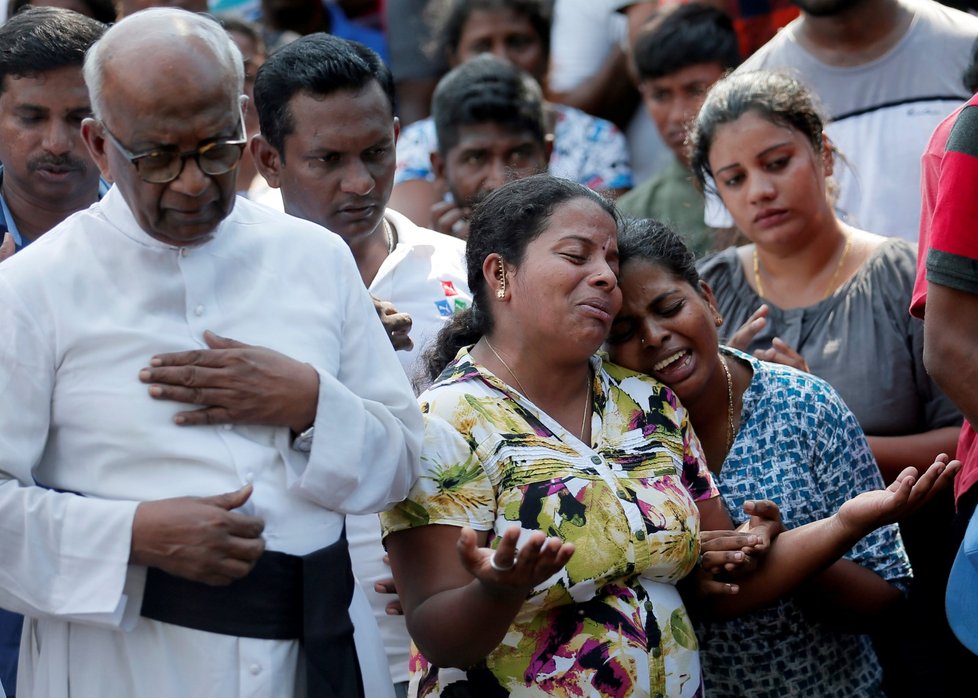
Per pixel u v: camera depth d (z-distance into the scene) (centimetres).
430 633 333
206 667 320
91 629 327
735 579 374
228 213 324
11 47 427
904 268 484
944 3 724
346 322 351
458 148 589
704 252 601
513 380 362
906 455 470
